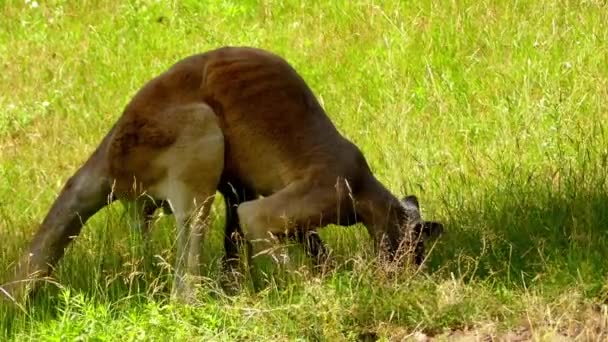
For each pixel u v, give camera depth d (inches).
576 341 769.6
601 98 1200.2
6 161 1250.0
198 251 894.4
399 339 810.2
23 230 1042.1
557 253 887.7
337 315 813.9
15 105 1386.6
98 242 960.3
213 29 1521.9
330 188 904.3
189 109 895.1
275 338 799.1
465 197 1029.2
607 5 1423.5
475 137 1183.6
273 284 854.5
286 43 1473.9
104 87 1409.9
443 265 894.4
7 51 1514.5
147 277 898.7
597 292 833.5
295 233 901.8
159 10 1573.6
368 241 946.1
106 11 1598.2
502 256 906.1
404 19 1486.2
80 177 914.7
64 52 1503.4
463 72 1337.4
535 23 1418.6
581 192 979.3
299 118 917.8
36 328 837.2
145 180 903.7
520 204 982.4
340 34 1478.8
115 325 813.9
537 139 1129.4
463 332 811.4
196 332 802.8
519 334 796.6
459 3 1487.5
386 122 1224.2
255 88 910.4
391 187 1078.4
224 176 928.3
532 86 1269.7
